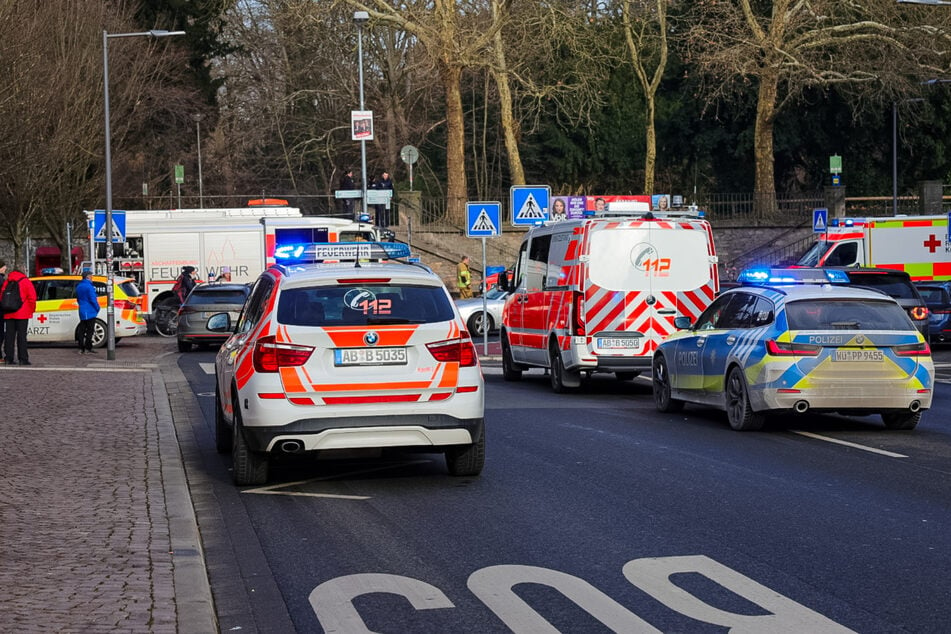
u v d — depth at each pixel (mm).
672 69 62531
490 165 68625
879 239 36906
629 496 10297
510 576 7559
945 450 13039
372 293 10812
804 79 49156
